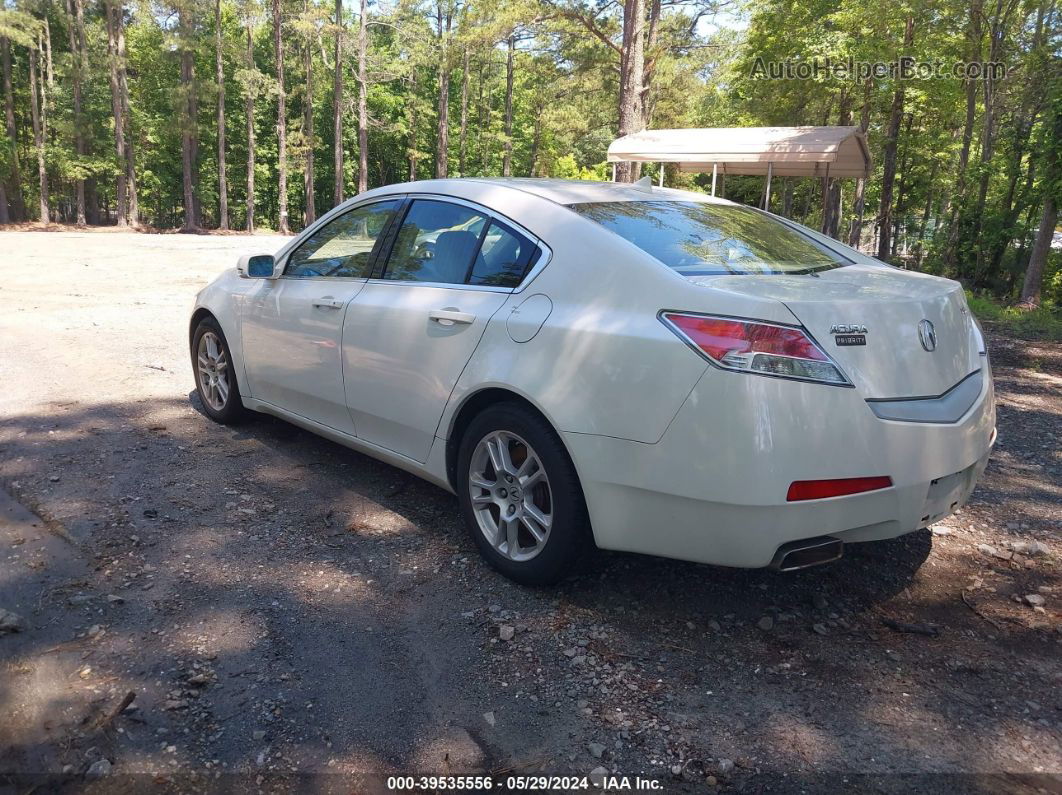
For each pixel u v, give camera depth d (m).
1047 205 18.25
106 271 14.99
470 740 2.26
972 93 25.11
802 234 3.79
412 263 3.69
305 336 4.14
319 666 2.58
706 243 3.17
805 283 2.83
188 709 2.34
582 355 2.79
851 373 2.50
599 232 3.00
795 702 2.46
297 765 2.13
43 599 2.91
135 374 6.45
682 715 2.39
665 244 3.04
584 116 41.91
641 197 3.58
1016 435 5.58
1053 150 17.95
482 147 61.50
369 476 4.34
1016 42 21.88
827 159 16.39
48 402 5.54
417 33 43.56
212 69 53.22
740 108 28.69
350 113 50.47
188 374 6.52
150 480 4.14
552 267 3.05
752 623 2.93
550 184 3.64
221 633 2.75
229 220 59.16
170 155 52.47
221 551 3.38
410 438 3.59
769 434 2.44
